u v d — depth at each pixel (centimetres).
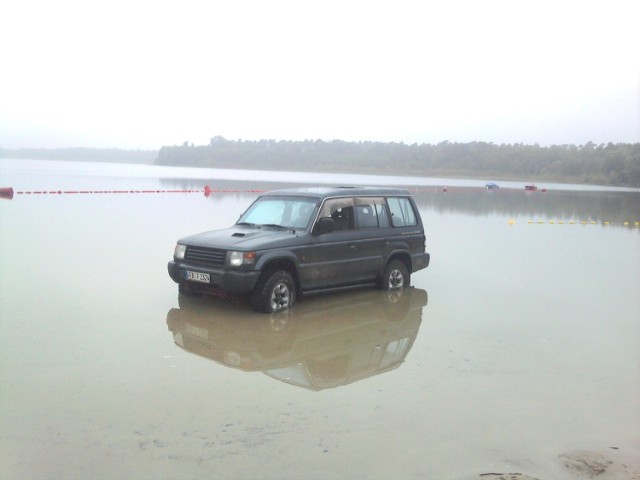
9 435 429
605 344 725
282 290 816
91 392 513
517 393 555
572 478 407
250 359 620
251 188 4069
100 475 379
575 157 10738
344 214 912
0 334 669
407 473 400
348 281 912
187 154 15762
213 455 411
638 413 520
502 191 5331
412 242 1018
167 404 494
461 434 464
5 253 1205
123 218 1953
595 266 1345
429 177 11081
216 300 869
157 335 689
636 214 3061
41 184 3888
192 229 1705
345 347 675
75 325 716
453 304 917
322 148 13875
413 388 557
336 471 397
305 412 490
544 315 864
